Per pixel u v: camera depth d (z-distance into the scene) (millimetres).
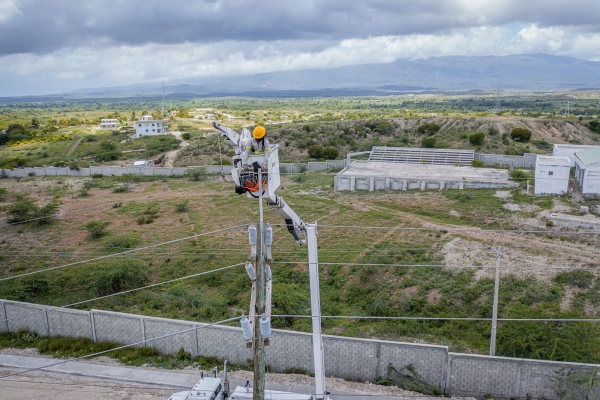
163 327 23703
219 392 17188
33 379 21953
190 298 29938
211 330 22859
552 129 82250
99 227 42094
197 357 23250
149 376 21766
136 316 24078
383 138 83688
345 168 58031
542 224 35812
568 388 18406
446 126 85000
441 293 28422
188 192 56438
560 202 39938
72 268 35562
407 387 20078
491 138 75938
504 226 36312
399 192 48531
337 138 83125
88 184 62281
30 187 62469
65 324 25672
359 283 30844
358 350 20953
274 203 12664
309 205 46719
